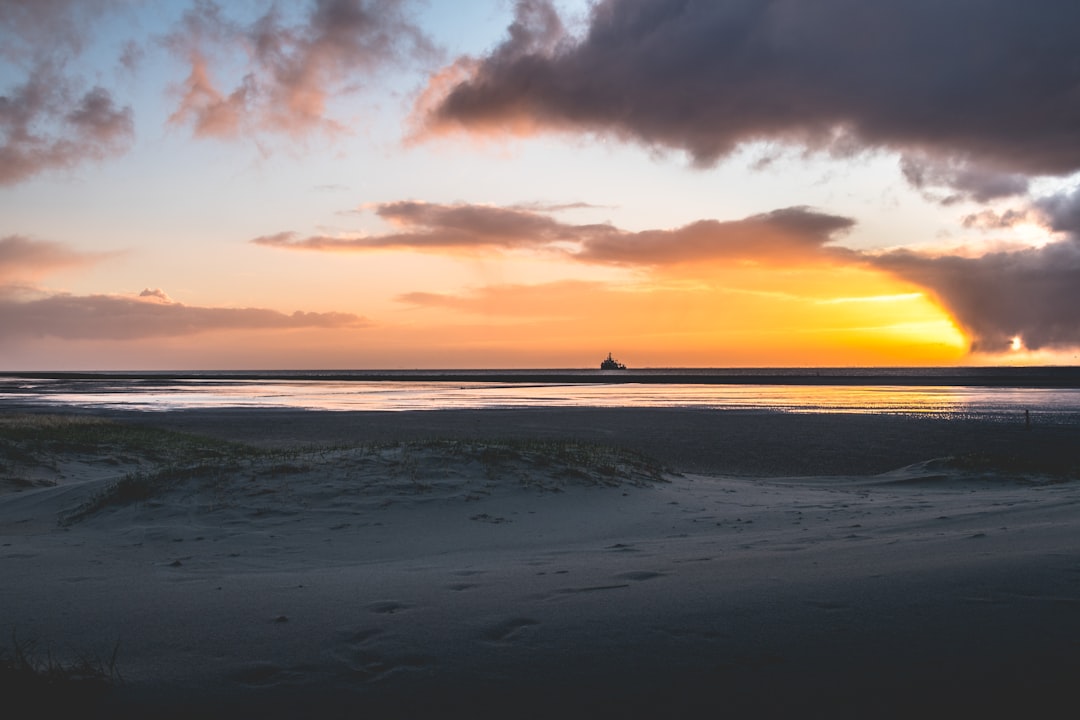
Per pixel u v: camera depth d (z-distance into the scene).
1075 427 38.00
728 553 7.11
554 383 139.38
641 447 29.02
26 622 4.86
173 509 10.91
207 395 86.06
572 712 3.20
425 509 11.12
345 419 45.28
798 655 3.71
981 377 167.25
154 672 3.81
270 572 7.15
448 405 62.16
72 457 19.56
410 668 3.76
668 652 3.83
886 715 3.06
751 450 28.06
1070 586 4.54
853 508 11.95
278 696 3.46
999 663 3.48
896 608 4.32
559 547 8.82
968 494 14.44
